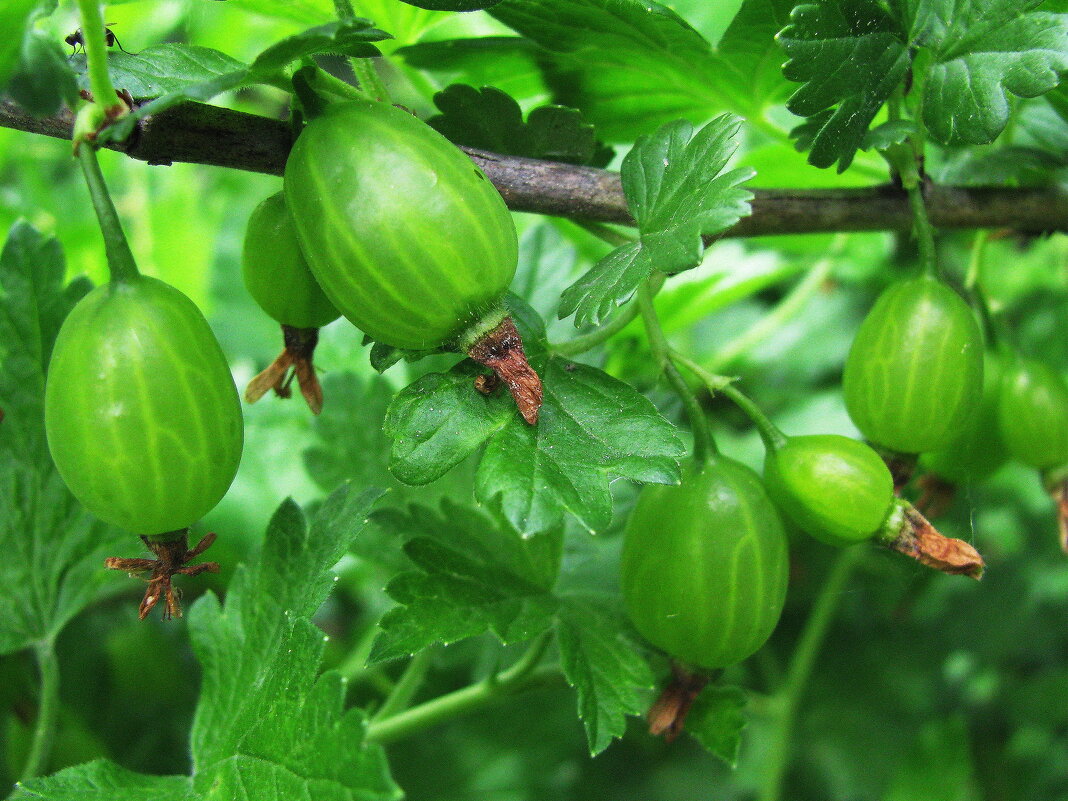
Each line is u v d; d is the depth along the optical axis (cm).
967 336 17
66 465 15
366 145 15
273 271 17
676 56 19
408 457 16
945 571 17
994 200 20
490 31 21
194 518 16
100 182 15
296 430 25
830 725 30
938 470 20
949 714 30
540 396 16
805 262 27
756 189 19
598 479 16
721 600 17
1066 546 20
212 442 15
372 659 17
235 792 16
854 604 30
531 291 22
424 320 15
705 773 29
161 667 25
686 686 18
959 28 18
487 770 26
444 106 18
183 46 17
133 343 15
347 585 26
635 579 17
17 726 22
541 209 18
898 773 28
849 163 18
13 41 15
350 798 15
